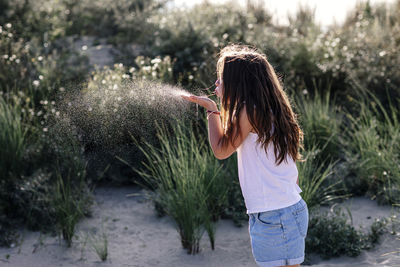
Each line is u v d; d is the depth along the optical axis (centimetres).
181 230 397
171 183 402
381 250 392
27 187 432
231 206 455
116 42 938
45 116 502
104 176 527
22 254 386
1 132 469
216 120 240
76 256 387
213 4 1101
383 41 789
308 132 557
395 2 1157
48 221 429
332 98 702
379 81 658
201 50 705
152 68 565
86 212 458
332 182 504
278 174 234
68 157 443
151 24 971
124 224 450
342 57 748
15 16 909
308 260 380
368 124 586
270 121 229
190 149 436
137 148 339
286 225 232
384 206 476
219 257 386
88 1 1138
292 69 728
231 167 480
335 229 401
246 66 232
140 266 372
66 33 1018
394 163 493
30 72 648
